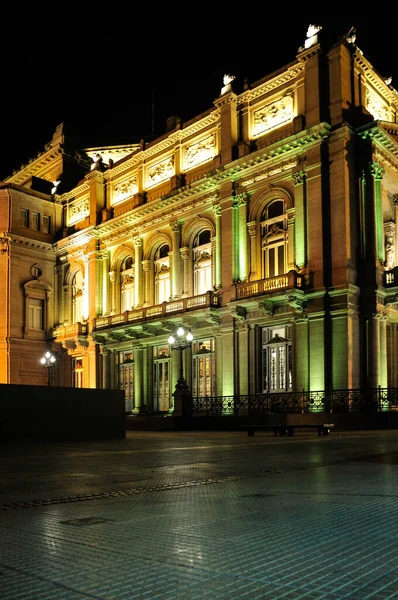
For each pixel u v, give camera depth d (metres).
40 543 5.78
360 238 31.75
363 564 4.79
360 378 30.69
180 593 4.18
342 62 32.66
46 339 48.28
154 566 4.86
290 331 32.91
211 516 6.94
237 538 5.77
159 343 40.47
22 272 47.59
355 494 8.33
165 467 12.67
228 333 35.41
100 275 45.84
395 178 34.59
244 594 4.13
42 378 47.56
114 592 4.23
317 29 33.50
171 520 6.77
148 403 40.53
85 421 23.41
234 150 36.84
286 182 33.97
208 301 35.81
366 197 32.16
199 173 39.25
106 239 45.62
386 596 4.05
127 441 22.20
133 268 43.66
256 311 34.09
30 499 8.78
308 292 31.38
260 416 29.86
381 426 28.61
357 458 13.68
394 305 32.75
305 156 32.81
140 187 43.75
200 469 12.11
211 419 31.91
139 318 40.66
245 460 13.73
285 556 5.07
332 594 4.10
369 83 35.28
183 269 39.81
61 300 48.97
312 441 19.91
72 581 4.51
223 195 36.94
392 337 35.72
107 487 9.87
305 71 33.62
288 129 34.47
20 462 14.26
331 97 32.66
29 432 21.72
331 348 30.70
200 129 39.72
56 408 22.58
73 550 5.45
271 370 33.62
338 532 5.92
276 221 34.72
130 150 53.09
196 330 37.56
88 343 45.31
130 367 43.00
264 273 35.00
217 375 35.84
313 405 30.27
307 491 8.72
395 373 35.41
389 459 13.39
